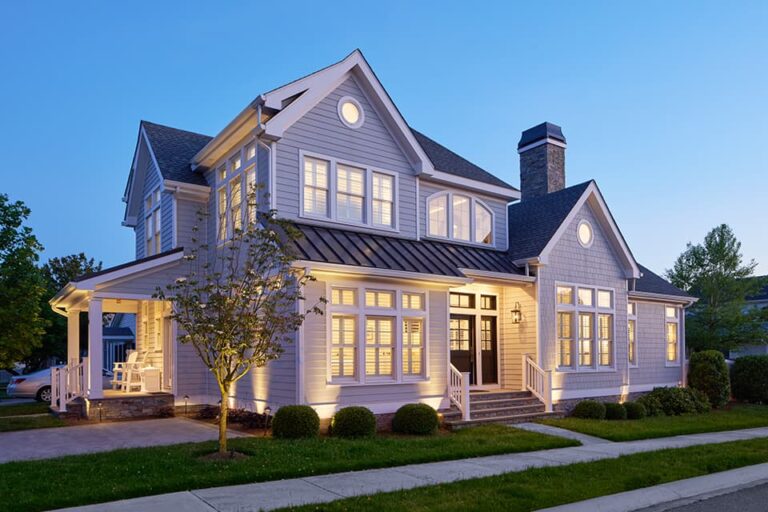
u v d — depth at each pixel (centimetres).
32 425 1395
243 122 1422
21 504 702
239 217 1478
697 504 823
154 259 1530
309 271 1250
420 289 1455
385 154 1593
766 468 1052
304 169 1430
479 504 740
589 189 1919
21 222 1688
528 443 1198
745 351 3209
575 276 1867
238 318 954
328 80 1467
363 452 1030
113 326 4341
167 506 716
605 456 1092
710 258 2667
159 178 1812
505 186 1889
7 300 1606
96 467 878
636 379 2102
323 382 1276
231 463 907
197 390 1614
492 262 1741
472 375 1752
